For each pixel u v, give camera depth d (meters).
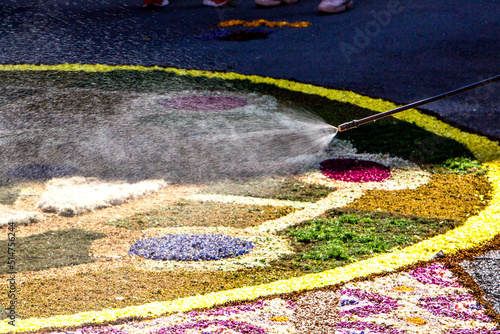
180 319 4.04
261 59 13.11
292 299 4.36
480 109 9.59
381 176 7.24
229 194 6.77
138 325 3.96
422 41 14.13
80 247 5.35
